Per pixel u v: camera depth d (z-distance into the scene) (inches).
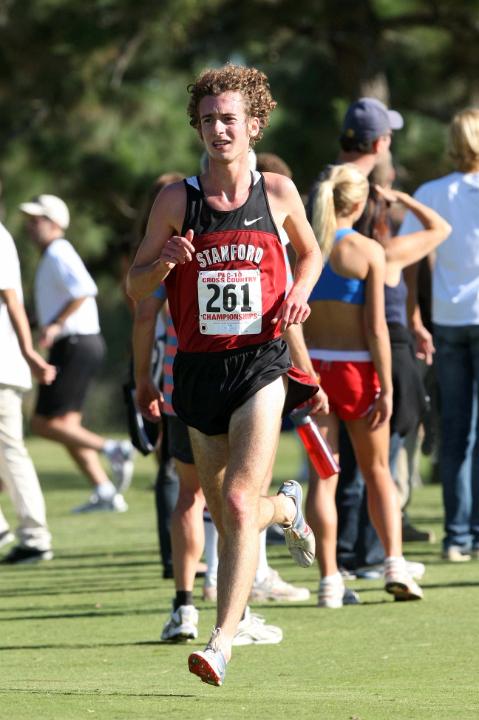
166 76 2824.8
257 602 1040.2
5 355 1315.2
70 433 1793.8
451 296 1195.3
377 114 1103.6
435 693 681.6
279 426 723.4
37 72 2496.3
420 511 1654.8
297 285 727.1
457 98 2940.5
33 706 641.0
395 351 1063.6
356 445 1018.7
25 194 2748.5
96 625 956.6
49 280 1722.4
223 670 658.2
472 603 987.3
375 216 1074.7
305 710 630.5
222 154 720.3
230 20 2701.8
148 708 636.7
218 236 722.2
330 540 1007.0
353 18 2669.8
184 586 885.8
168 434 918.4
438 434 1428.4
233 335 721.0
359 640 861.2
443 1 2593.5
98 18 2340.1
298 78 2965.1
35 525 1344.7
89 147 2719.0
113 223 2972.4
